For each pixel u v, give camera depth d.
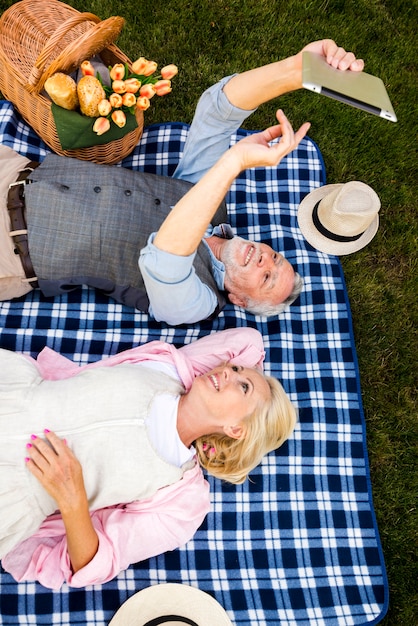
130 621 2.28
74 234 2.38
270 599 2.50
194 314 2.52
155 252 2.05
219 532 2.56
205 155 2.63
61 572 2.14
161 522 2.20
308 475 2.71
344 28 3.67
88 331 2.73
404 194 3.46
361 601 2.56
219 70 3.46
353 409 2.84
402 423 3.05
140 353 2.49
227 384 2.22
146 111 3.31
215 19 3.51
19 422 2.04
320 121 3.47
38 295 2.73
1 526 2.01
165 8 3.46
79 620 2.32
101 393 2.11
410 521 2.91
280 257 2.70
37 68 2.40
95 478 2.08
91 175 2.45
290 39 3.58
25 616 2.29
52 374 2.50
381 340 3.16
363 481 2.75
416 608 2.78
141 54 3.39
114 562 2.10
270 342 2.87
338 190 2.81
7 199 2.38
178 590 2.35
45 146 3.01
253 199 3.13
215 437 2.34
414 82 3.69
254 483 2.65
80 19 2.37
